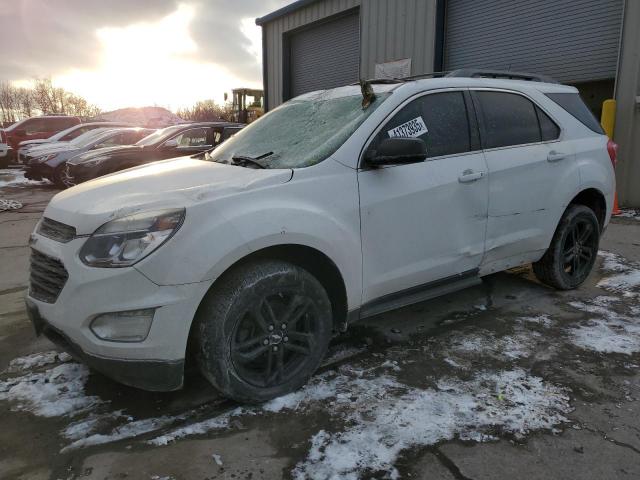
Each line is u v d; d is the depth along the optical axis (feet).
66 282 7.96
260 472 7.30
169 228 7.72
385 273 10.17
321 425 8.36
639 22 25.82
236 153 11.39
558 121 13.62
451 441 7.91
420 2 37.96
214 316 8.13
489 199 11.66
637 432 8.12
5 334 12.27
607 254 18.48
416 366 10.34
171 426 8.42
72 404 9.11
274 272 8.55
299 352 9.31
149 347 7.72
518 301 13.98
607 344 11.17
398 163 9.57
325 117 11.07
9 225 26.35
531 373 9.98
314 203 9.02
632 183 27.32
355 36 45.75
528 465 7.38
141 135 43.42
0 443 8.04
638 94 26.43
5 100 171.42
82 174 32.50
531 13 32.22
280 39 54.29
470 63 36.42
